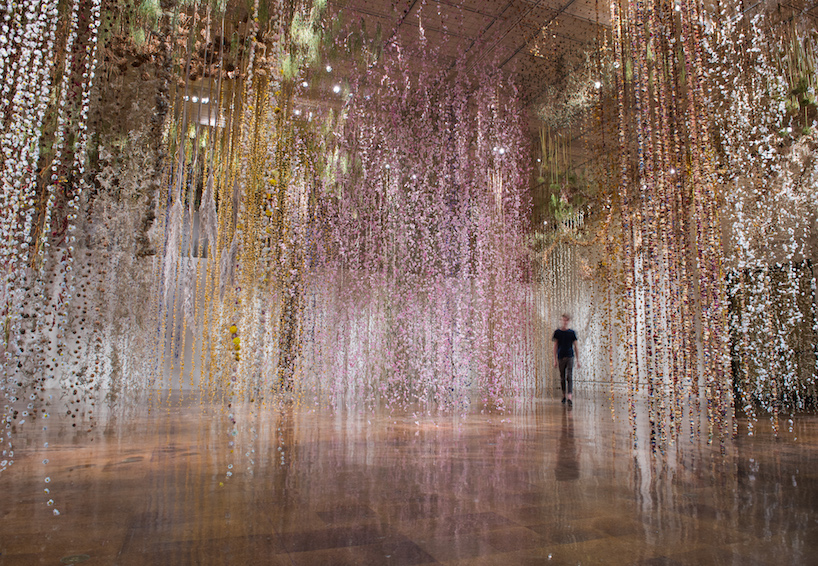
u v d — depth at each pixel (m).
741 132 4.59
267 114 5.58
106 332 5.33
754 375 5.27
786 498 2.04
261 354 6.05
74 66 3.96
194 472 2.40
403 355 7.67
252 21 5.08
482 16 5.94
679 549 1.47
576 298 9.95
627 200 4.51
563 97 7.00
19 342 3.36
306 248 6.85
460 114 7.61
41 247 3.77
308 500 1.94
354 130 7.26
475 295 8.20
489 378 8.17
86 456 2.75
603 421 4.61
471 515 1.77
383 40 6.20
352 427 4.06
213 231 6.43
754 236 4.70
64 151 3.98
